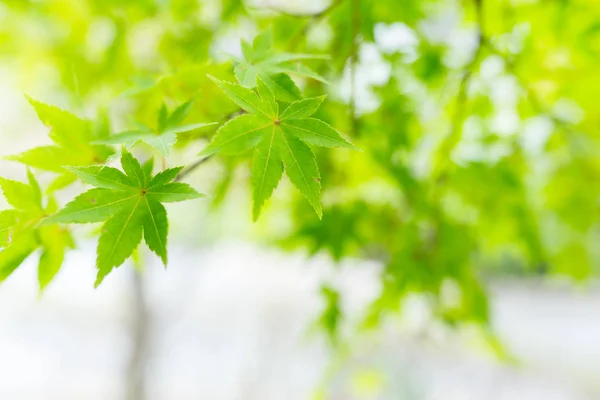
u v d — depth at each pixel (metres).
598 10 0.78
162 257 0.62
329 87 0.77
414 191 0.85
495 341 0.97
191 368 3.89
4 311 5.19
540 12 0.80
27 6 0.87
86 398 3.58
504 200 0.90
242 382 3.61
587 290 1.02
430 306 0.92
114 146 0.67
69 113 0.66
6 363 4.10
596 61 0.80
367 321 0.89
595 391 3.80
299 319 4.16
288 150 0.62
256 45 0.67
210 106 0.68
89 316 5.09
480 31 0.79
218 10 0.81
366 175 0.88
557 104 0.90
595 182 0.93
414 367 2.09
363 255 0.96
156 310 2.86
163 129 0.65
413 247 0.83
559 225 1.04
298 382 3.52
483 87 0.86
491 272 5.12
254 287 5.09
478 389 3.36
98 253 0.61
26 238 0.65
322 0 0.83
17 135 1.82
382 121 0.79
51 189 0.66
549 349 4.57
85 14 0.89
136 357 2.44
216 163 0.74
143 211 0.62
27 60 0.98
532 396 3.60
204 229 3.07
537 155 0.94
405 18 0.77
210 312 4.78
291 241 0.90
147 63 0.89
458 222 0.90
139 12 0.83
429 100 0.91
